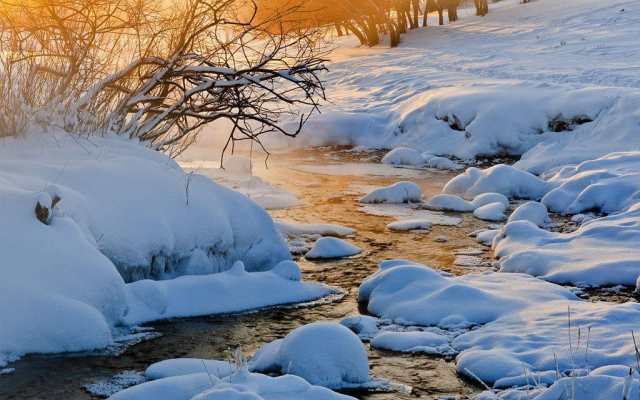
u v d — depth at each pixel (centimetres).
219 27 998
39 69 912
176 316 714
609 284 815
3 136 878
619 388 469
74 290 624
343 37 5059
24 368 566
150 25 970
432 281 767
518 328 649
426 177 1620
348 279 873
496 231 1073
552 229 1113
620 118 1667
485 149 1809
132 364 590
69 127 926
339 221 1188
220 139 2008
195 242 803
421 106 2052
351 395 545
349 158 1886
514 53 3150
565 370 551
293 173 1650
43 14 911
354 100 2505
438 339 646
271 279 800
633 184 1223
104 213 746
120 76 942
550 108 1802
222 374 552
